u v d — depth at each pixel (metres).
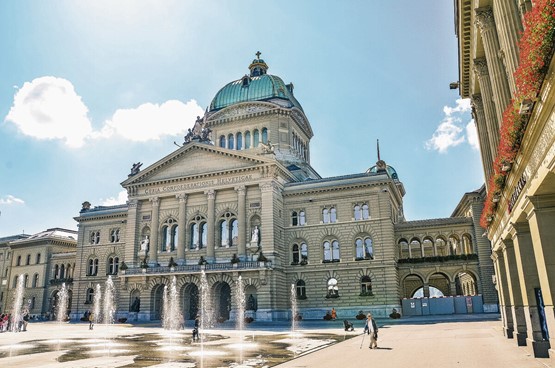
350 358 22.48
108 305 75.19
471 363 19.03
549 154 11.64
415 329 40.53
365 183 64.56
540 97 10.92
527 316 19.80
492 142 26.48
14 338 40.06
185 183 70.00
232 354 25.84
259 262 61.00
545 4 9.47
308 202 67.44
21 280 92.62
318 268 64.50
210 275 63.59
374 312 60.50
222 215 67.62
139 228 71.88
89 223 81.81
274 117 80.94
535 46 10.06
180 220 68.69
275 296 61.16
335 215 66.25
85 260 80.06
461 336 31.91
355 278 62.59
